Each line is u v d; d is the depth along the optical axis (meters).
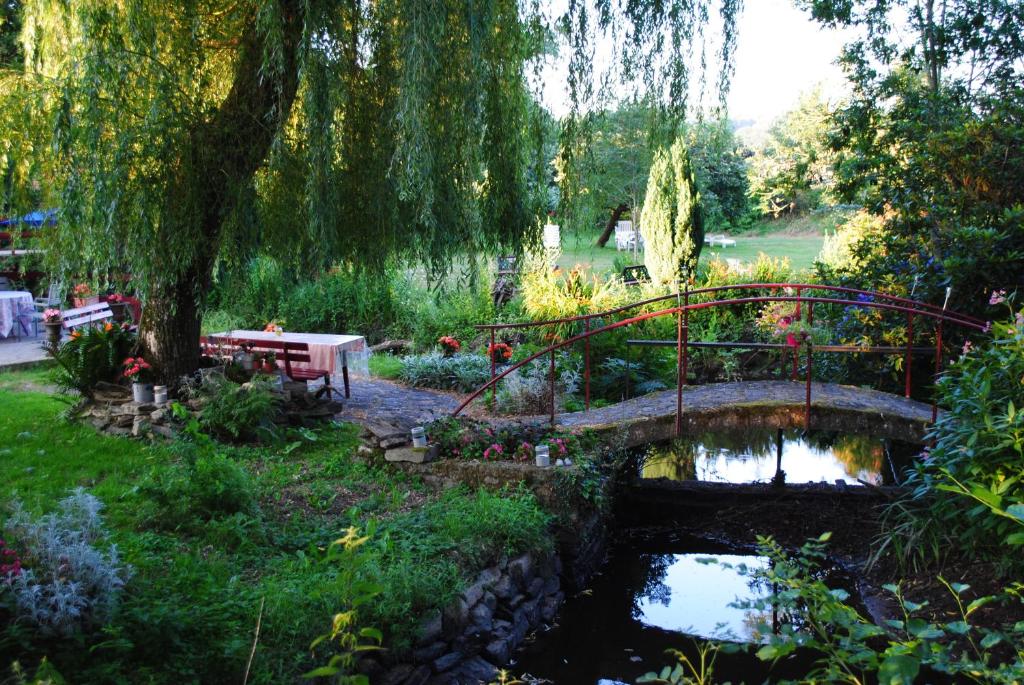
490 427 6.57
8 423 6.93
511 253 6.65
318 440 7.05
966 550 4.95
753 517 6.90
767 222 26.28
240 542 4.71
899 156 8.52
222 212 6.20
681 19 5.45
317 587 3.99
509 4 5.43
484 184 5.91
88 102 5.38
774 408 6.30
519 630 4.81
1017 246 7.14
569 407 8.65
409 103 4.87
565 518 5.68
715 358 10.29
